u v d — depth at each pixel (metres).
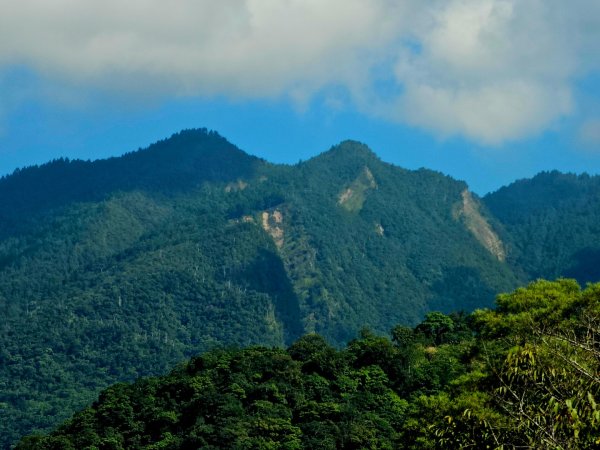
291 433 99.12
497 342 55.97
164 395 119.12
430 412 51.72
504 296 60.44
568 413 22.33
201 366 127.12
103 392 124.25
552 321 50.94
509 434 25.41
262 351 130.38
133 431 112.06
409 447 54.94
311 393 110.50
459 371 103.75
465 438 30.52
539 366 25.17
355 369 117.56
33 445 113.88
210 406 108.81
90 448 106.69
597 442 22.05
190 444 101.62
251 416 104.94
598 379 21.70
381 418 100.75
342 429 97.06
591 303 50.59
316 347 126.62
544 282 60.84
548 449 21.67
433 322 133.00
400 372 112.75
